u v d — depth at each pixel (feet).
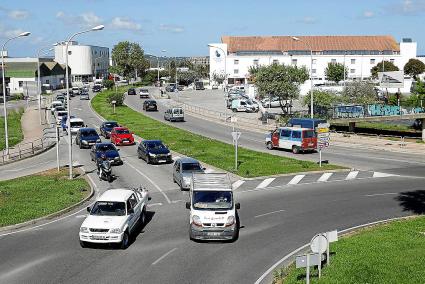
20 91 371.35
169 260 58.85
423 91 202.28
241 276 53.72
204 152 140.05
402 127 196.44
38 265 57.00
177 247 63.77
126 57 483.10
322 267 53.57
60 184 100.73
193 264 57.47
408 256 56.44
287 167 118.01
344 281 48.88
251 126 202.59
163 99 319.68
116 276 53.52
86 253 61.26
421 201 87.66
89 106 277.03
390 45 400.26
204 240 66.49
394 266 53.16
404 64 396.57
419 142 160.15
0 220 74.18
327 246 51.11
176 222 75.66
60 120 193.16
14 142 164.86
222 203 66.90
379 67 375.66
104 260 58.75
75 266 56.65
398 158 134.31
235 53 410.72
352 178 108.47
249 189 98.43
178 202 88.38
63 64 475.31
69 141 106.83
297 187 99.96
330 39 409.08
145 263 57.77
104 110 253.44
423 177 108.68
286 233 69.77
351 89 238.68
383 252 57.98
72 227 72.84
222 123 213.87
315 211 81.66
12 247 63.72
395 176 110.11
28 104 290.15
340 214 79.77
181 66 587.27
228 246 64.18
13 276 53.62
